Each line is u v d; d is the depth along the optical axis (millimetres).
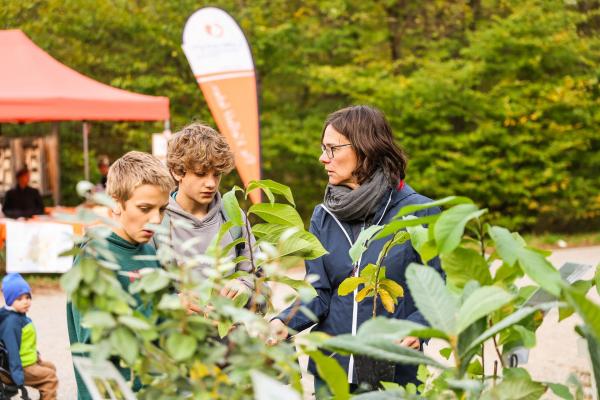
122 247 2625
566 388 1777
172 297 1531
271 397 1315
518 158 19078
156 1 19156
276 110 19844
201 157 3352
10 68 11922
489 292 1595
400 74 19500
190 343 1516
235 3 19516
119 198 2607
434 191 19234
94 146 20844
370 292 2680
